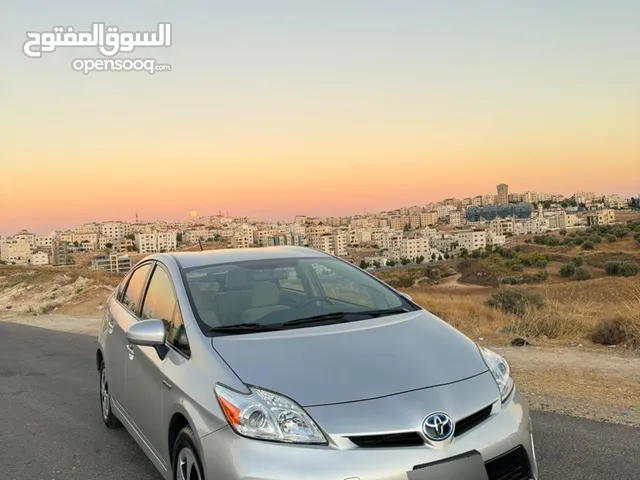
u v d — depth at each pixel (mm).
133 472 4367
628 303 9938
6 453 4934
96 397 6703
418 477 2527
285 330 3436
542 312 10703
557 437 4562
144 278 4684
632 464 4004
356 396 2732
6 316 19797
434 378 2902
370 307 3918
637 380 6410
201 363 3141
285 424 2643
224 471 2680
